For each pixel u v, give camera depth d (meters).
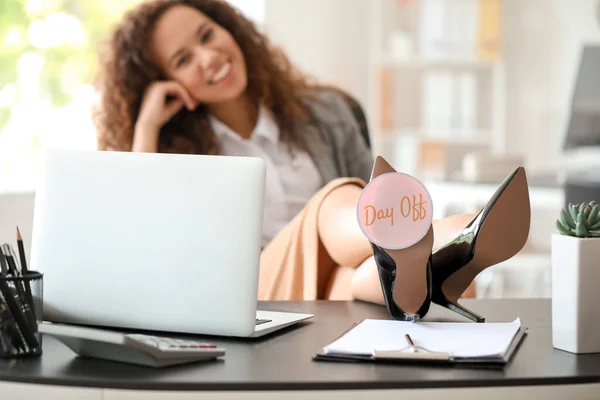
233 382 0.99
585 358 1.13
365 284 1.68
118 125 3.57
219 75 3.58
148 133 3.52
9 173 5.96
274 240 2.18
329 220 2.02
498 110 5.68
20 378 1.03
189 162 1.27
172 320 1.28
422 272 1.35
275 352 1.17
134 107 3.57
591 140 5.08
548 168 6.07
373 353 1.10
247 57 3.63
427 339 1.19
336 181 2.13
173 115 3.58
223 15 3.64
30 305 1.15
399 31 5.40
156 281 1.29
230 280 1.25
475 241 1.38
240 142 3.58
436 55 5.43
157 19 3.58
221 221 1.25
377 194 1.36
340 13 5.04
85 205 1.34
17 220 2.83
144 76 3.57
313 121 3.63
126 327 1.32
